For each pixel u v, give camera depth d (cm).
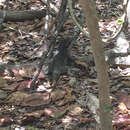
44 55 397
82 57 445
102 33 538
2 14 554
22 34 534
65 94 384
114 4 647
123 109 364
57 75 412
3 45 504
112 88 400
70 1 254
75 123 346
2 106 373
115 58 444
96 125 340
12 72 419
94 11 205
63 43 440
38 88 395
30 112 360
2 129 338
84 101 376
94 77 419
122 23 279
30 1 648
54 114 358
